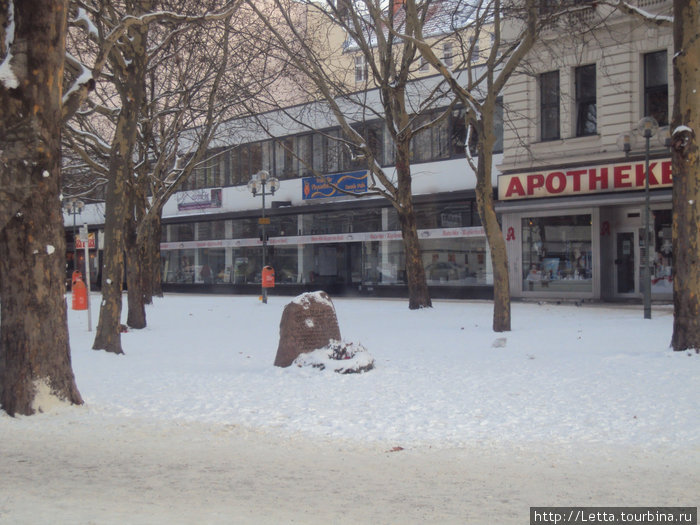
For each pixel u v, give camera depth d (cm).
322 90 2059
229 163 3853
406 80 2069
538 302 2472
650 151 2231
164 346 1494
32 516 470
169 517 468
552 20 1514
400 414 802
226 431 751
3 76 774
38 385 820
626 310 2080
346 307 2442
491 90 1527
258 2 2289
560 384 935
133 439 721
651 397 841
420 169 2941
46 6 789
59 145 830
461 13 2011
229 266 3925
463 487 546
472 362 1148
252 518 468
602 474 579
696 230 1100
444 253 2933
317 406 847
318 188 3334
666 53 2242
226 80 2077
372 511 486
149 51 1564
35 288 817
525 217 2606
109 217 1378
